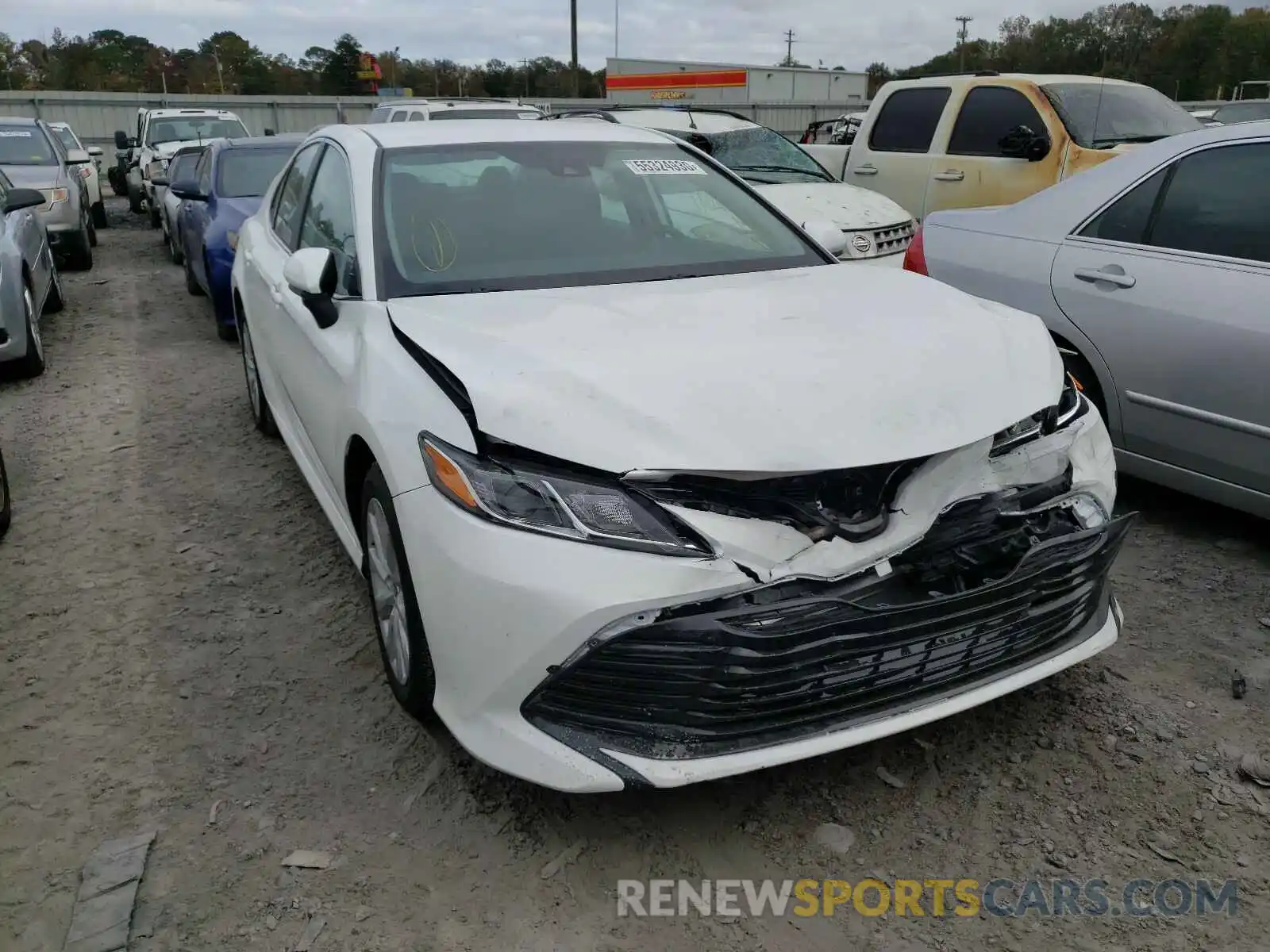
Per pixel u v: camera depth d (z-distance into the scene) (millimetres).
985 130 8180
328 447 3295
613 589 2203
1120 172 4242
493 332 2727
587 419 2326
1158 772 2727
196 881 2393
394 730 2963
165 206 11984
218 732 2963
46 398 6422
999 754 2814
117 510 4602
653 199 3771
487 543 2314
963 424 2420
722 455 2244
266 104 30609
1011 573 2414
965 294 3295
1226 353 3645
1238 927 2242
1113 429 4137
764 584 2236
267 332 4473
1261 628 3422
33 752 2879
